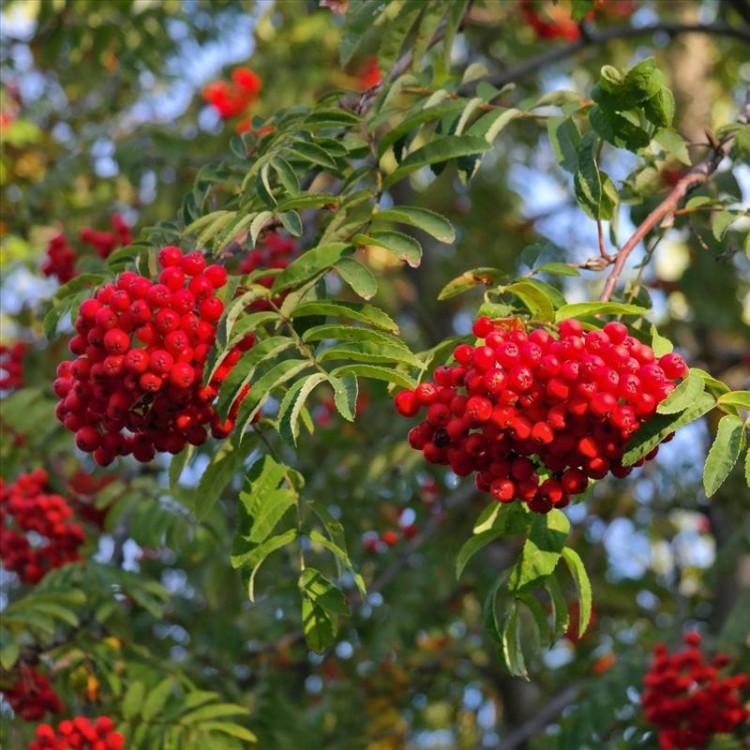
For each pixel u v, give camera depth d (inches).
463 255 528.7
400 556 386.9
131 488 308.2
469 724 480.7
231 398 167.9
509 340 159.9
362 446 398.3
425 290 522.6
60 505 308.7
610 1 510.9
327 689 424.8
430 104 224.7
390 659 424.2
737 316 451.5
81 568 295.7
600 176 209.2
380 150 215.0
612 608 471.5
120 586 294.2
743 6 363.9
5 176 466.0
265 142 223.3
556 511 188.1
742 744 302.4
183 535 299.0
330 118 222.8
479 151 201.6
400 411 165.8
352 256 189.8
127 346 170.4
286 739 340.5
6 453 319.3
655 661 314.2
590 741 329.4
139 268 199.0
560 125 212.8
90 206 437.7
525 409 159.8
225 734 279.1
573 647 481.4
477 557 421.7
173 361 171.2
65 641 293.0
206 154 455.8
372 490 380.5
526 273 197.3
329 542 185.9
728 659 315.0
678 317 471.8
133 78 394.3
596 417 157.8
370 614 391.2
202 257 179.2
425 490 410.3
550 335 166.4
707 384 165.3
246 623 383.9
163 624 381.7
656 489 450.9
